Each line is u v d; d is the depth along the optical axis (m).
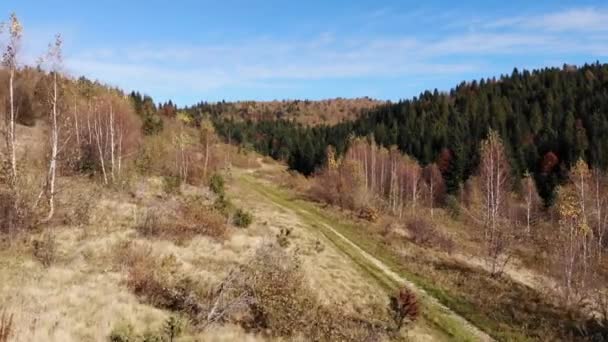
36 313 11.73
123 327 11.97
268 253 19.81
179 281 16.88
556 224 47.59
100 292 14.31
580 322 21.02
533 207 56.72
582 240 30.23
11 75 21.36
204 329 13.66
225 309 15.13
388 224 40.03
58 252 17.88
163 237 22.22
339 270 23.78
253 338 13.91
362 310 19.98
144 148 44.09
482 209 41.19
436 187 69.06
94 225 22.28
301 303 17.19
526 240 40.94
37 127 40.09
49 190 23.06
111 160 34.94
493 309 22.44
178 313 14.48
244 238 25.16
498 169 34.94
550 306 23.19
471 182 60.69
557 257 29.64
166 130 62.28
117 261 17.75
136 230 22.53
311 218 38.81
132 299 14.43
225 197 36.59
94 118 36.75
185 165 44.94
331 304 19.28
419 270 27.91
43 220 20.86
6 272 14.80
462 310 22.16
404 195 62.06
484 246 36.06
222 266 19.75
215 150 60.16
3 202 20.06
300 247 26.38
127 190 31.69
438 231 37.94
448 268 28.91
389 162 65.00
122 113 40.31
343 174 50.97
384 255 30.62
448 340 18.62
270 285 17.08
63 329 11.05
